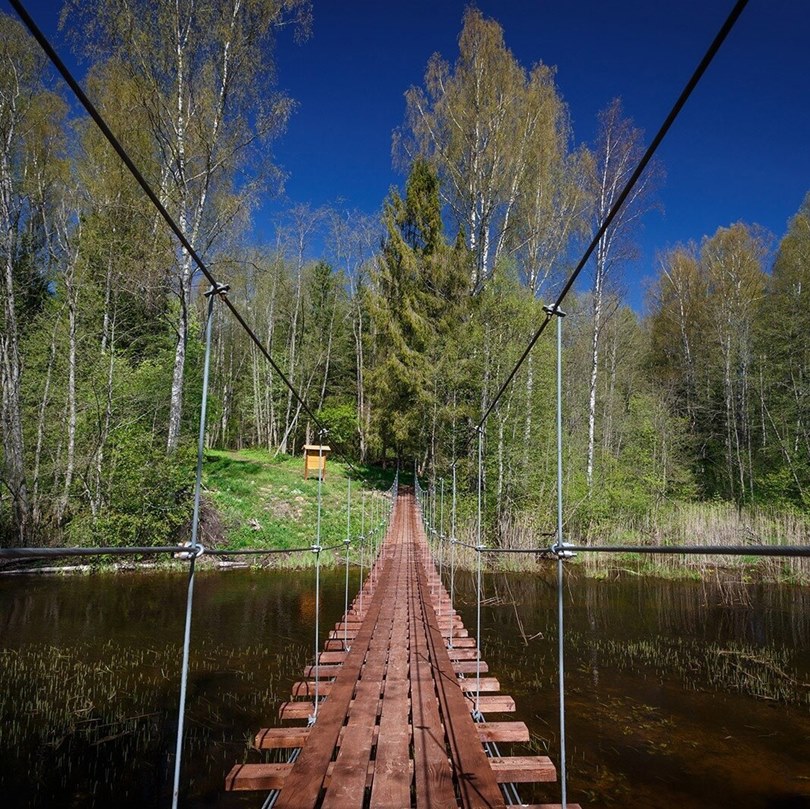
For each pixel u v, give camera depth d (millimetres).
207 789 3428
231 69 12125
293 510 14469
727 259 19719
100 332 12133
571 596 9352
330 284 26797
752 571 11219
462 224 17328
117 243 11758
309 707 3240
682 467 17203
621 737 4289
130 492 11070
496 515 13422
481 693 4641
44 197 12102
